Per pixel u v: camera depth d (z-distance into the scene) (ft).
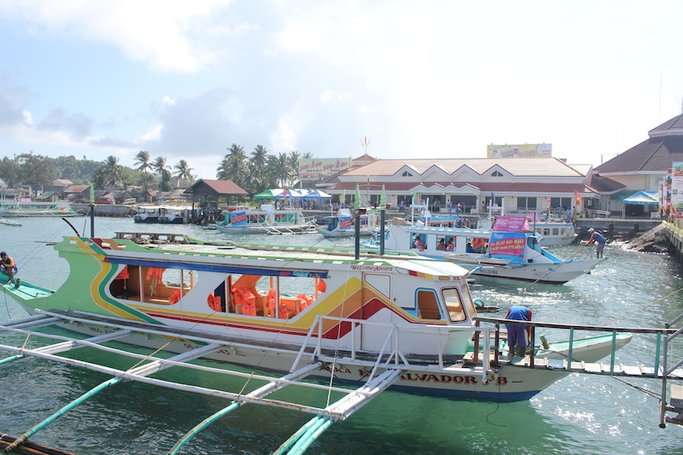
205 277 45.65
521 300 88.17
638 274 114.11
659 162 220.84
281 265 42.63
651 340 63.52
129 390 45.19
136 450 35.96
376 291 40.04
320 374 41.42
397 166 261.65
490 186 222.69
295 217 228.43
